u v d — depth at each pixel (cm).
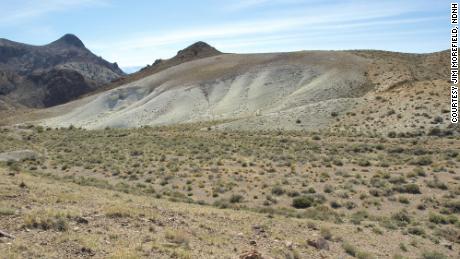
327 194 3262
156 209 2139
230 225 2008
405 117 6469
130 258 1288
